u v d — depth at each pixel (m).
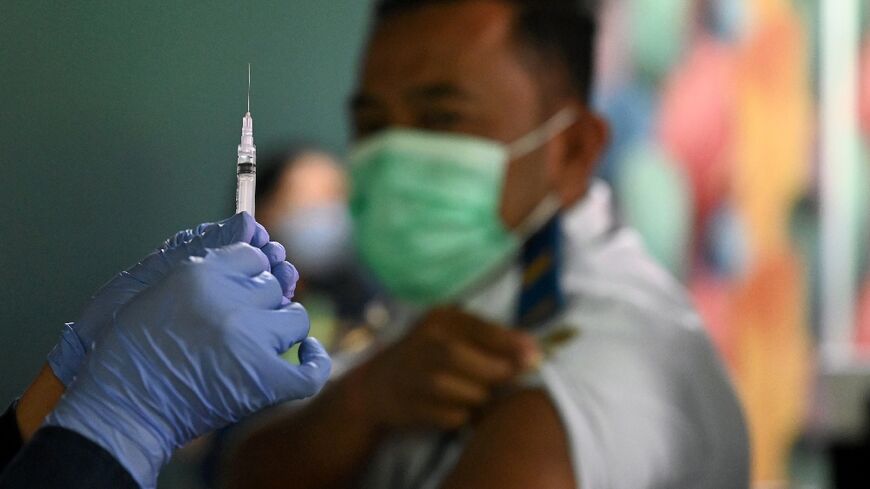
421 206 1.77
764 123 2.51
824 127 2.59
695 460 1.63
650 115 2.35
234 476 1.81
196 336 0.87
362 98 1.85
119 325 0.89
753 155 2.49
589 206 1.79
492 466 1.53
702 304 2.42
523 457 1.53
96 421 0.86
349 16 1.91
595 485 1.53
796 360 2.53
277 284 0.92
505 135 1.76
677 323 1.69
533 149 1.77
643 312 1.66
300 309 0.92
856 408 1.85
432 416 1.66
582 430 1.54
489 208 1.75
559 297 1.68
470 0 1.79
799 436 2.50
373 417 1.71
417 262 1.78
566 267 1.71
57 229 1.81
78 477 0.82
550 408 1.55
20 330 1.79
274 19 1.93
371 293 1.93
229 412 0.89
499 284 1.74
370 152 1.82
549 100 1.78
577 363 1.59
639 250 1.79
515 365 1.62
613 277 1.70
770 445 2.47
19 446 0.98
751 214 2.49
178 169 1.89
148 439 0.87
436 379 1.66
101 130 1.84
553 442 1.53
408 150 1.78
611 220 1.85
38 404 0.99
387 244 1.80
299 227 1.93
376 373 1.73
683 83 2.40
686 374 1.65
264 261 0.92
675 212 2.38
